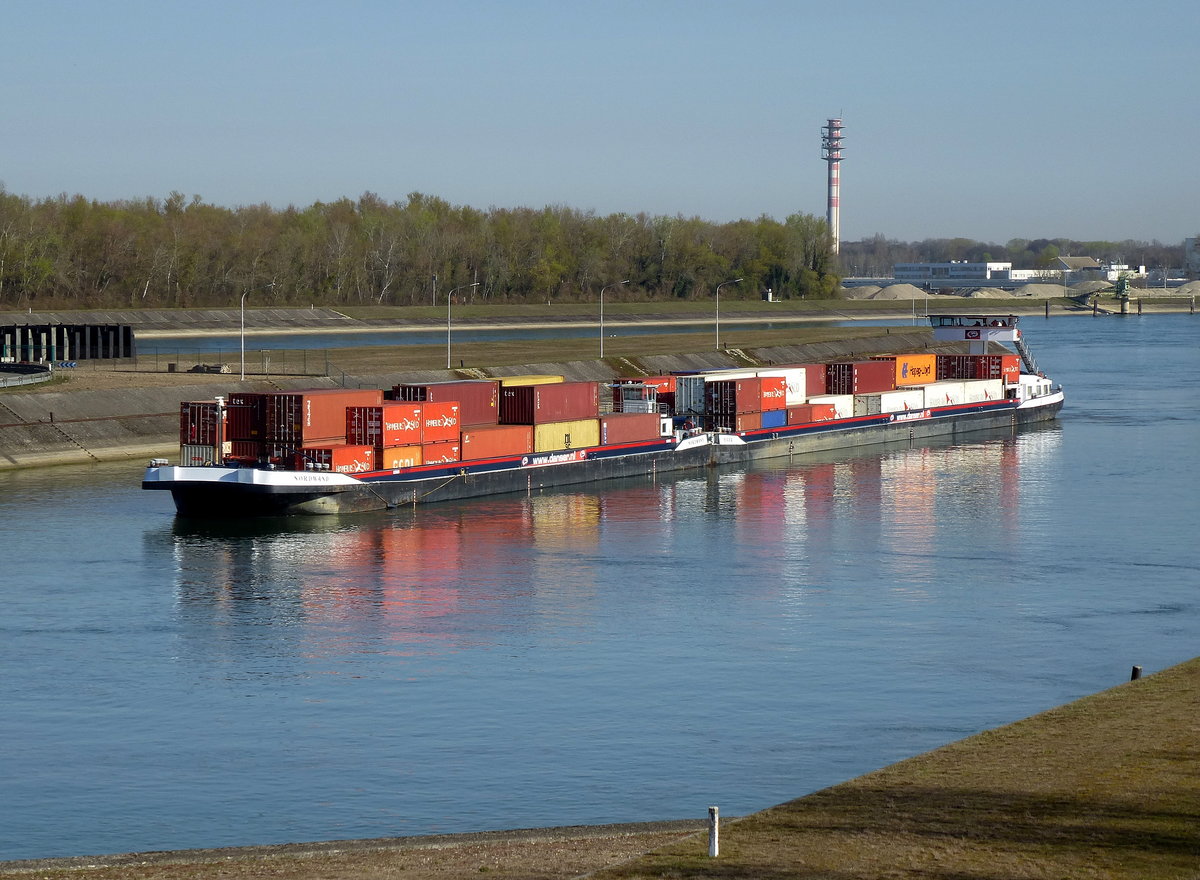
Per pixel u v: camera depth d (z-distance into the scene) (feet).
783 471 512.22
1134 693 184.34
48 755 205.16
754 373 564.30
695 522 403.54
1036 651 262.26
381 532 380.58
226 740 211.82
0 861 157.89
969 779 150.30
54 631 276.62
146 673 248.32
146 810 183.32
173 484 385.50
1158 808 138.31
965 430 624.18
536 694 235.61
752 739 211.61
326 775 196.13
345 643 268.82
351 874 137.69
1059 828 134.62
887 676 245.86
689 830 149.79
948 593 311.06
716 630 278.46
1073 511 419.74
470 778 194.70
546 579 326.03
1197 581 322.14
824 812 142.92
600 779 194.39
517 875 135.44
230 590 311.68
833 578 327.06
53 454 493.36
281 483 383.65
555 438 463.01
